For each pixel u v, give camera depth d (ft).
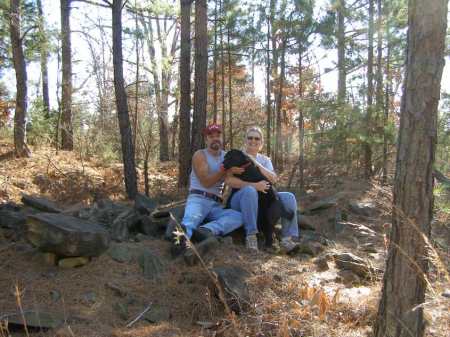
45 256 13.12
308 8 36.22
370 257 15.56
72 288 12.08
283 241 15.92
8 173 29.07
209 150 16.57
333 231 18.83
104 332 10.48
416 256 8.68
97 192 25.98
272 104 55.83
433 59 8.31
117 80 24.82
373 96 32.83
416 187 8.55
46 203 17.56
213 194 16.30
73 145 43.09
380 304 9.34
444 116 27.32
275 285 12.55
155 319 11.32
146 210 18.03
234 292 11.48
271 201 16.11
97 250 13.07
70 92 44.47
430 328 10.28
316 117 31.27
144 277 13.03
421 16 8.30
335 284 13.20
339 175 31.99
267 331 10.35
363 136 28.84
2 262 13.02
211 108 63.36
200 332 10.77
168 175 37.91
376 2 34.14
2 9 35.27
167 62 42.65
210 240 14.26
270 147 42.86
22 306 11.03
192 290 12.55
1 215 15.42
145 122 38.22
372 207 20.58
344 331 10.41
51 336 10.16
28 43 39.29
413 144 8.54
